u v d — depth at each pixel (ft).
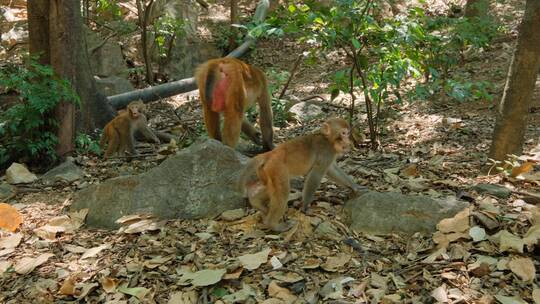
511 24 21.70
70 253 8.57
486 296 7.05
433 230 8.18
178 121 15.52
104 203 9.41
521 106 10.06
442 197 9.11
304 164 8.52
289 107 15.78
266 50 23.56
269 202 8.57
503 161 10.19
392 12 20.93
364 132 13.76
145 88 18.86
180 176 9.29
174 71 21.98
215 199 9.10
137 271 7.99
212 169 9.29
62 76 12.47
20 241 8.97
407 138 13.30
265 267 7.78
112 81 18.52
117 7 22.44
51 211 9.95
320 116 15.31
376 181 10.09
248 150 12.01
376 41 12.27
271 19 12.37
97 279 7.96
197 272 7.68
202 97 11.07
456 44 15.44
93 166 12.42
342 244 8.16
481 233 7.95
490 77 17.30
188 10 23.25
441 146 12.46
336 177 9.01
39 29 12.82
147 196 9.25
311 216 8.74
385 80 12.13
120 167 12.32
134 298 7.52
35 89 12.07
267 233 8.48
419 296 7.17
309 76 20.40
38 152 12.80
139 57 22.13
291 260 7.89
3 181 11.71
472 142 12.64
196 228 8.74
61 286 7.88
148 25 22.72
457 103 15.57
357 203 8.67
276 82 18.11
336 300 7.15
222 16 24.90
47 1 12.69
